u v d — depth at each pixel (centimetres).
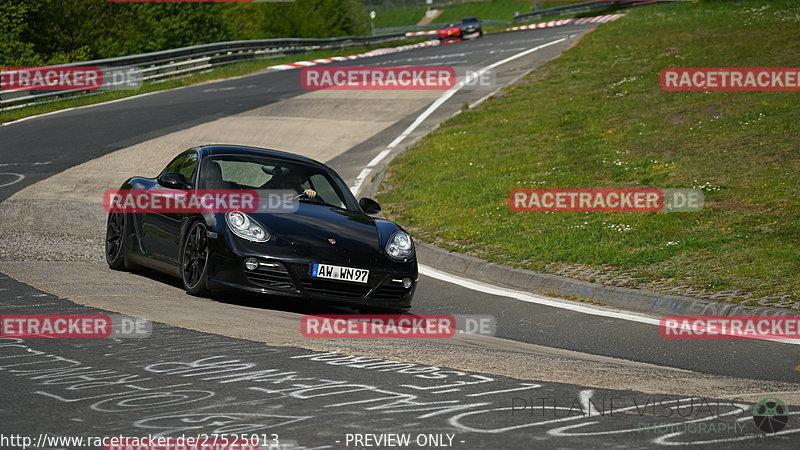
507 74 5184
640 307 1537
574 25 9556
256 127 4022
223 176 1548
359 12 11588
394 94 4834
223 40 8806
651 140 2977
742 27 5341
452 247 2109
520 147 3212
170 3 8381
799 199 2077
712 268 1662
